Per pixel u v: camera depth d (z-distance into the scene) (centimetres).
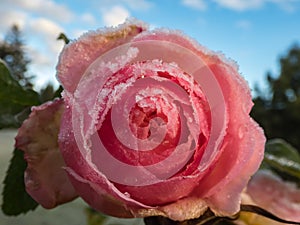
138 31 15
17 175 21
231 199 15
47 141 17
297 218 22
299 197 25
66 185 17
